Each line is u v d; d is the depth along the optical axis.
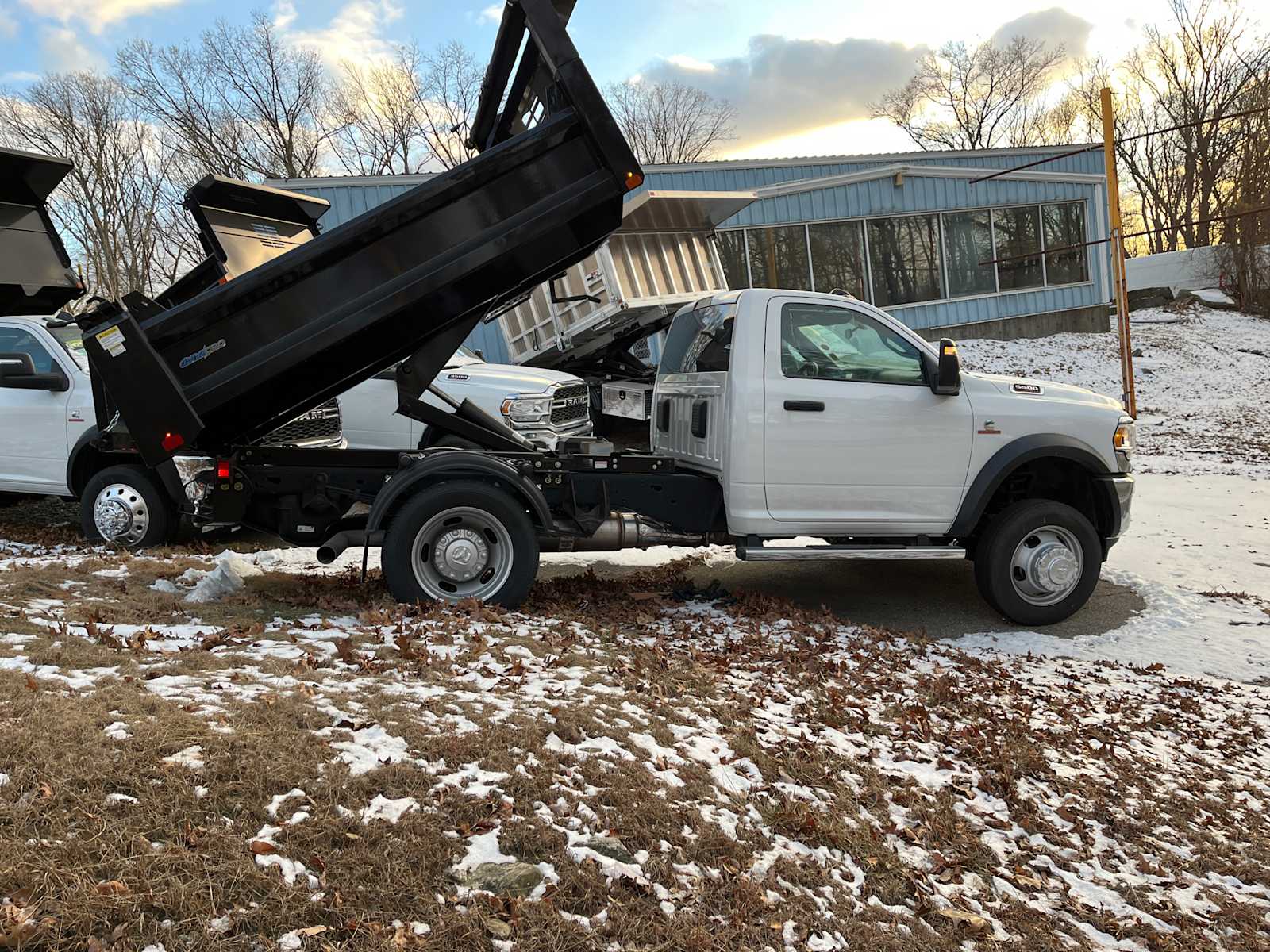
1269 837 4.07
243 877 2.42
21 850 2.35
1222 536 9.73
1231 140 40.81
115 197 35.81
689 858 3.00
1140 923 3.32
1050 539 6.64
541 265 5.79
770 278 22.12
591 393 11.37
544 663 4.61
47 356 8.30
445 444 6.64
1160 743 4.88
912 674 5.42
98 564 6.53
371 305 5.43
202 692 3.61
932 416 6.45
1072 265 26.17
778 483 6.30
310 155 40.31
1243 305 33.47
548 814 3.02
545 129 5.50
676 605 6.65
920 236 23.92
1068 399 6.79
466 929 2.43
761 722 4.32
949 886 3.33
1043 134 56.00
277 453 6.07
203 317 5.31
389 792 2.96
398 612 5.41
